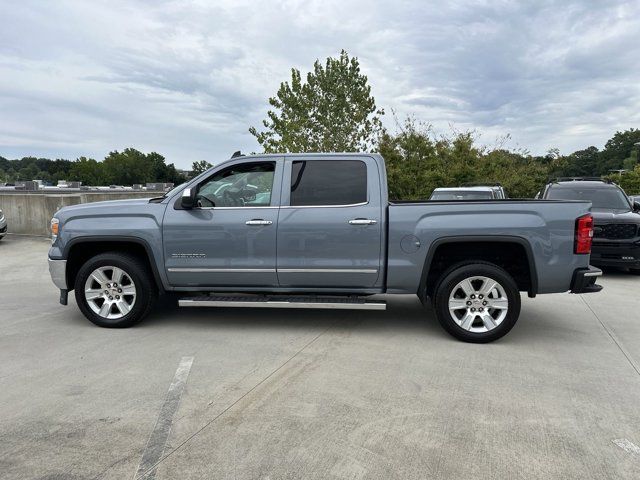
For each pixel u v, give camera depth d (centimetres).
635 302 700
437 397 365
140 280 535
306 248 511
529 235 483
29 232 1432
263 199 525
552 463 278
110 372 412
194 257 526
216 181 535
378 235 503
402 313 621
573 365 435
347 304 507
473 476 266
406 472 269
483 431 314
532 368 427
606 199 1023
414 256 500
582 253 484
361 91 2306
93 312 546
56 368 421
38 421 325
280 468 272
